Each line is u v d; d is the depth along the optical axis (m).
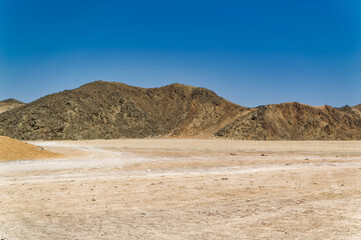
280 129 102.12
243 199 13.54
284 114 108.88
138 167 26.83
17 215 10.81
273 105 111.12
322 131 103.25
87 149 54.03
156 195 14.32
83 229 9.16
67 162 30.34
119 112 117.75
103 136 103.62
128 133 109.50
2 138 35.47
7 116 111.12
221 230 9.05
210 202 12.93
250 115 104.69
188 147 57.88
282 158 35.94
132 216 10.69
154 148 55.78
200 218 10.38
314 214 10.82
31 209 11.66
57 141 88.81
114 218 10.44
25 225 9.59
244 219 10.24
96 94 122.00
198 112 123.19
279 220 10.09
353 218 10.25
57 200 13.20
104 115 111.19
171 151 48.31
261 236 8.47
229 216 10.62
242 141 78.50
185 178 19.83
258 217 10.48
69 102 108.81
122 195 14.29
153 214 10.96
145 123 116.75
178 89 139.25
